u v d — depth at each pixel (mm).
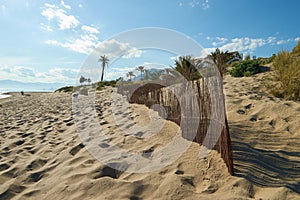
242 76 6945
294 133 2398
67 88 26781
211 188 1478
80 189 1636
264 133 2469
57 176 1917
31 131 3811
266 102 3512
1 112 7543
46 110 7121
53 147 2787
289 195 1294
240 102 3814
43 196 1617
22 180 1910
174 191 1473
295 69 4137
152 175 1761
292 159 1809
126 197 1471
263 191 1365
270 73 5945
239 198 1299
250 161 1778
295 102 3406
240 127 2711
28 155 2562
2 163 2309
